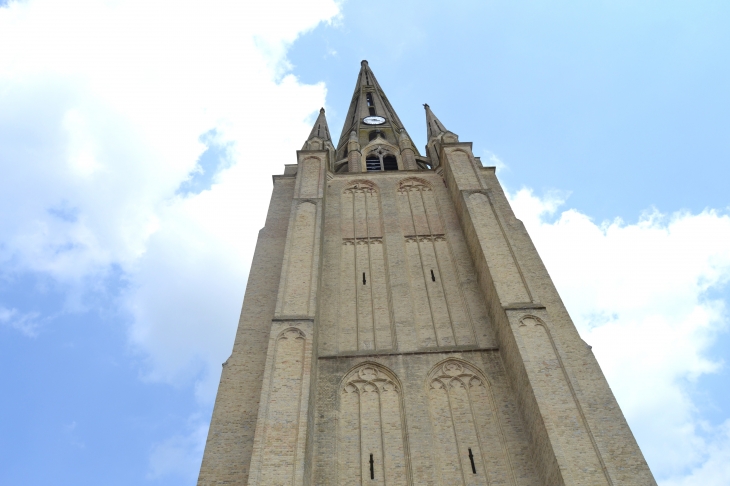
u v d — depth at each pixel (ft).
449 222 119.96
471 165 130.72
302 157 134.72
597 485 62.80
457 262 107.96
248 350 87.35
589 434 67.87
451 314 97.66
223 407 78.59
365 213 126.62
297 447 65.67
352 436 78.07
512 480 72.08
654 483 66.23
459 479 72.79
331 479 72.38
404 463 74.64
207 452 72.69
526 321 83.82
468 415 80.48
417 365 87.76
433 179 137.90
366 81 235.61
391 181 137.80
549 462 67.72
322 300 100.58
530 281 92.27
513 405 80.59
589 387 78.89
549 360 77.61
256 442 66.08
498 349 89.20
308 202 113.80
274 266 105.50
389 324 96.68
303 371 75.25
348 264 110.52
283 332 81.20
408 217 124.26
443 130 158.51
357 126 187.73
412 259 111.24
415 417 79.66
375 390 84.53
